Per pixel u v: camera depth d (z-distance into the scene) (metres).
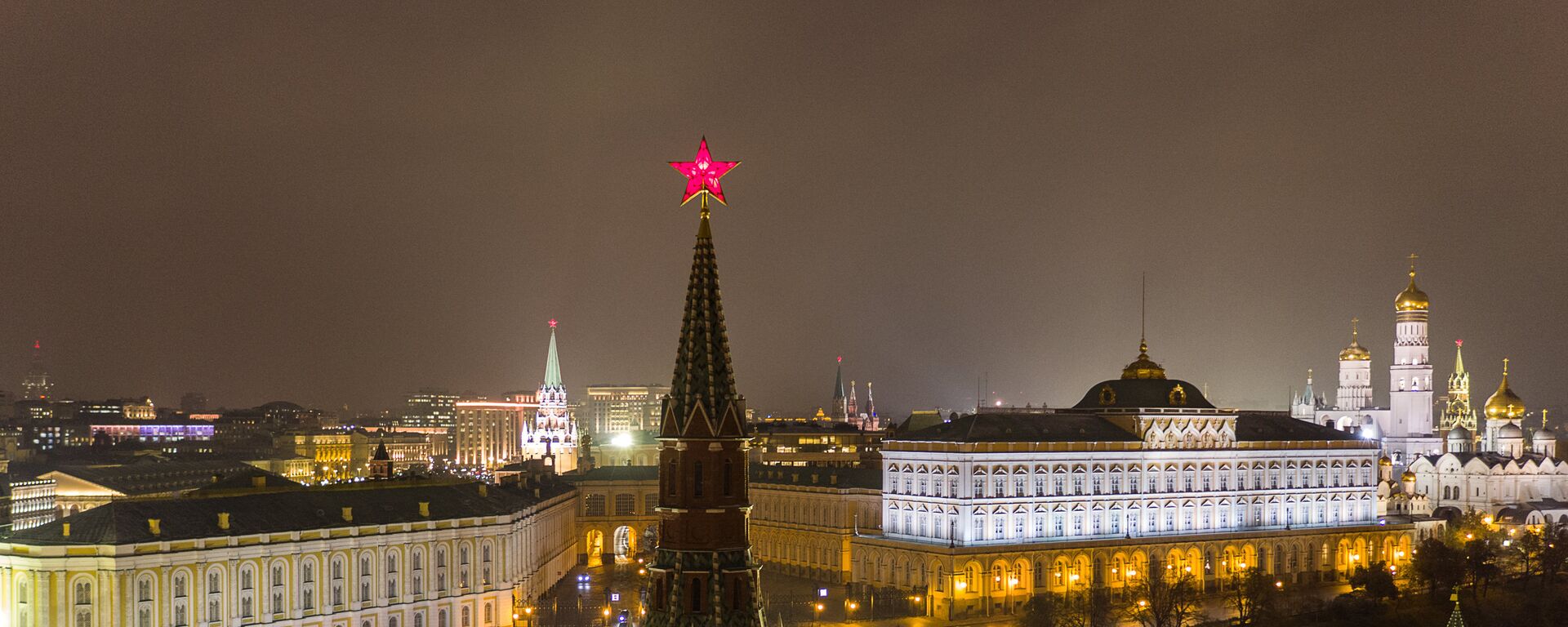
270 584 191.38
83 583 175.25
